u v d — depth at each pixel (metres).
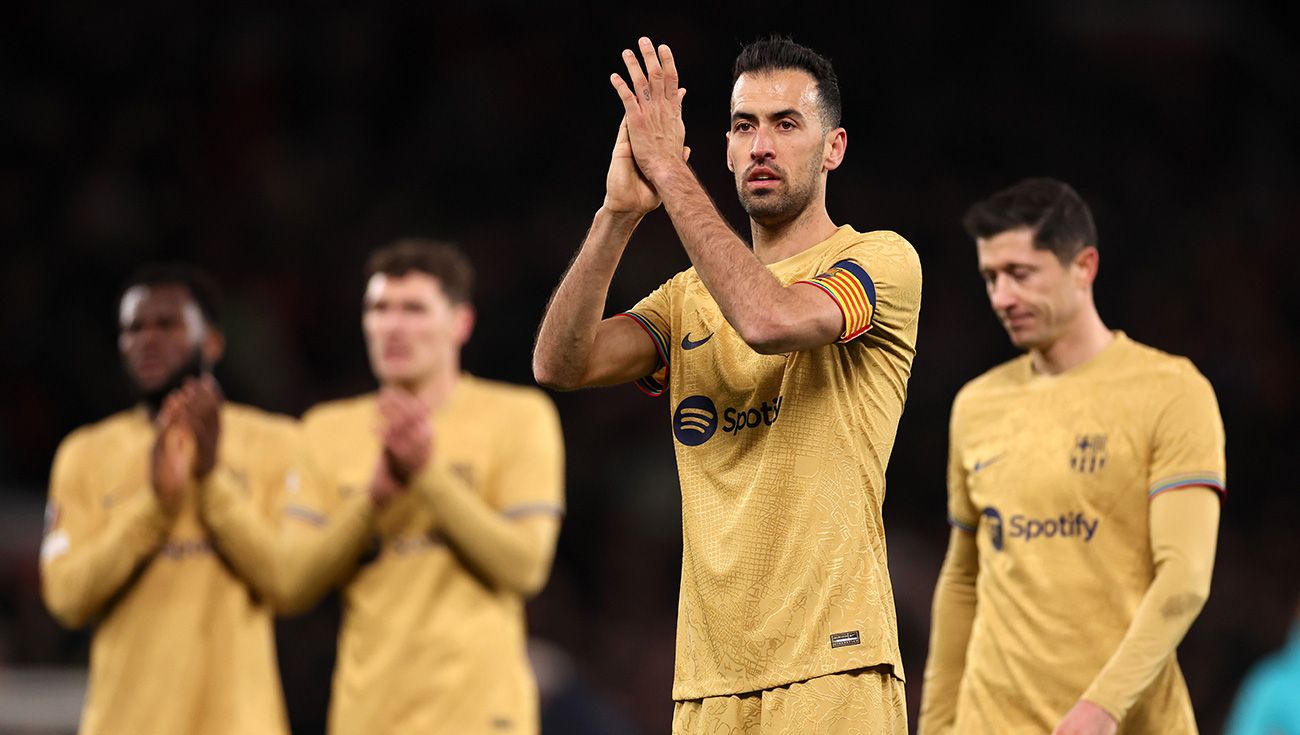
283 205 60.47
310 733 43.25
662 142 13.16
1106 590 16.86
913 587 48.91
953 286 62.03
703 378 13.66
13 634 40.88
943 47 68.31
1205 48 69.12
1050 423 17.42
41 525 46.06
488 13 66.25
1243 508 56.72
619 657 48.31
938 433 57.09
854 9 67.75
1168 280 63.44
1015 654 17.08
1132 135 67.69
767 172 13.29
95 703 21.16
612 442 54.28
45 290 56.47
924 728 18.22
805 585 12.83
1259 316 62.19
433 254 21.73
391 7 65.56
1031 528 17.22
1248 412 59.31
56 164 60.25
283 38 64.06
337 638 44.47
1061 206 17.61
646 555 51.38
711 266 12.42
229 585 21.20
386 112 64.81
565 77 66.00
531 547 20.81
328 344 58.25
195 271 21.95
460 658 20.47
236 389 54.16
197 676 20.91
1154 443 16.94
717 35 66.94
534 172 64.38
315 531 21.22
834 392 13.06
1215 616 50.53
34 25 62.28
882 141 66.50
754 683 12.95
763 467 13.15
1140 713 16.72
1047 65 68.62
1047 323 17.62
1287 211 66.00
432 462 20.33
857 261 12.95
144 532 20.64
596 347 13.80
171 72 62.72
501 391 22.12
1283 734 25.98
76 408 54.72
